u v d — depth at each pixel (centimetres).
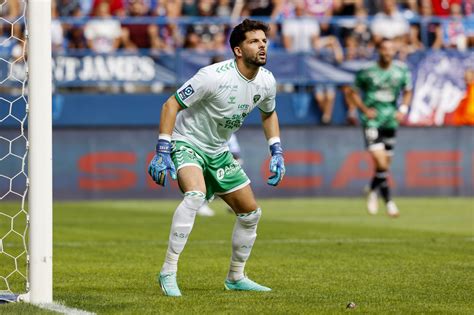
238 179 2225
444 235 3822
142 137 6322
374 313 1886
